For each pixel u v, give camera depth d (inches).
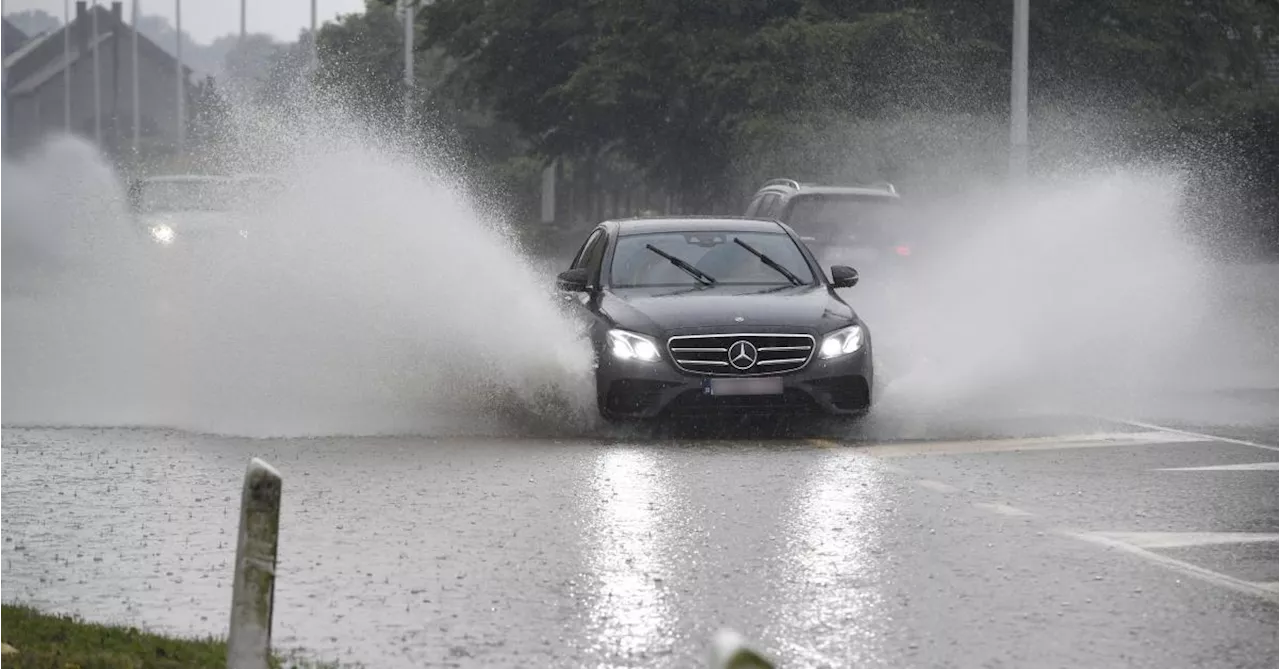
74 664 626.5
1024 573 832.3
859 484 1085.1
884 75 3850.9
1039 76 4018.2
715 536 921.5
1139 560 862.5
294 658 667.4
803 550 885.2
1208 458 1198.3
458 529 940.6
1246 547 895.1
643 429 1349.7
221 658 649.0
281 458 1188.5
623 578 823.1
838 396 1316.4
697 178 4503.0
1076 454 1216.2
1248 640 709.3
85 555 880.3
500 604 771.4
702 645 702.5
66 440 1267.2
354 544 900.0
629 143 4584.2
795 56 3873.0
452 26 4741.6
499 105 4840.1
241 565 536.1
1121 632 722.2
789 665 673.0
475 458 1193.4
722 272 1424.7
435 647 699.4
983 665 673.0
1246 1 4215.1
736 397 1298.0
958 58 3855.8
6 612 724.0
